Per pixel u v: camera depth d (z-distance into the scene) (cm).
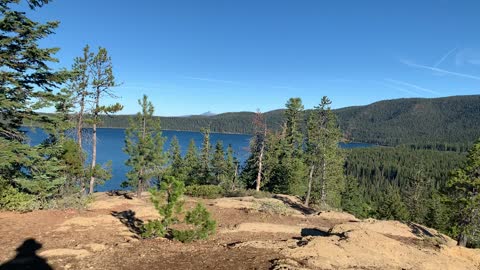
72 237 1259
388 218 4962
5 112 1567
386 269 1105
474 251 1567
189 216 1277
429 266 1199
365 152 18300
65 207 1814
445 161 15838
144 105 2919
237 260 1048
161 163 2961
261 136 4291
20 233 1256
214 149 5591
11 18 1422
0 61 1439
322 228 2014
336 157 3959
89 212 1816
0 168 1639
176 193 1282
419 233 2212
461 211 2466
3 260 959
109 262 984
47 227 1381
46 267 925
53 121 1741
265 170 4950
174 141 5741
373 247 1270
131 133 2892
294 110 5291
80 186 2356
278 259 1066
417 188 5678
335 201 4956
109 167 2539
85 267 937
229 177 5284
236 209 2406
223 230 1652
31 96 1597
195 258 1055
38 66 1577
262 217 2164
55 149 1816
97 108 2384
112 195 3144
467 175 2500
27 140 1703
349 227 1661
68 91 2219
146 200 2723
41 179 1762
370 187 12938
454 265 1279
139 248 1139
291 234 1684
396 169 14700
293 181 4550
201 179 5350
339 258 1134
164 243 1228
